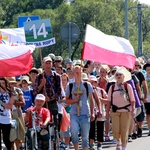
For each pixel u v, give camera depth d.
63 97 26.16
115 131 26.17
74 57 125.50
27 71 24.98
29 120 23.72
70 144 30.95
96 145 30.08
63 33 37.72
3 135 24.67
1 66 24.53
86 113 24.59
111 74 33.41
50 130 23.95
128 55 27.89
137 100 27.02
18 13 149.38
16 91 25.73
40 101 23.83
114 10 124.75
